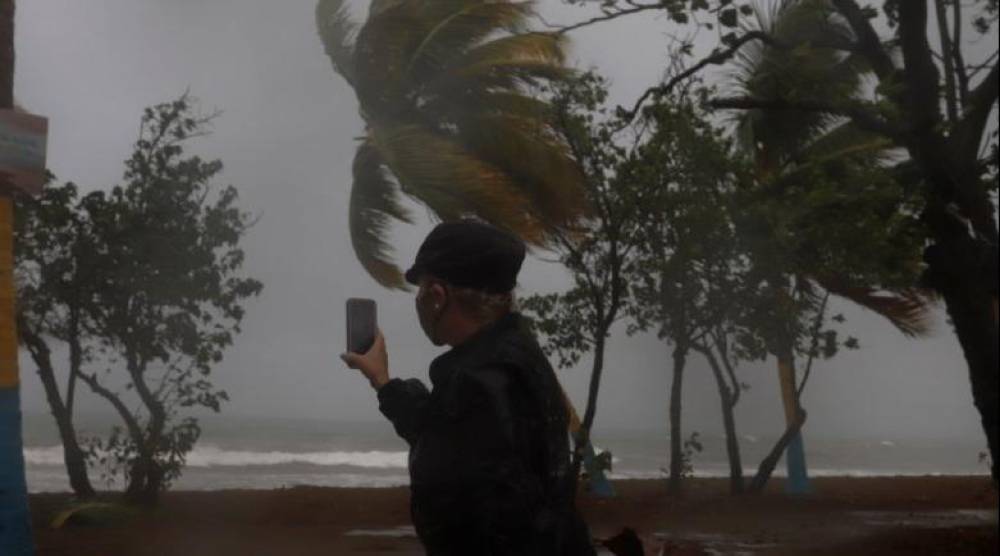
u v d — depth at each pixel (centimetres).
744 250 1551
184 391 1744
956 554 1228
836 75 1714
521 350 219
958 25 1345
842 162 1872
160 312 1711
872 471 5997
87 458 1778
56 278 1677
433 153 1745
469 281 225
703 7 1250
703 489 2378
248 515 1689
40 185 717
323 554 1200
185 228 1697
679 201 1518
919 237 1324
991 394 1323
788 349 1967
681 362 2097
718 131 1545
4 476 697
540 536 211
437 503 210
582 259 1608
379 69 1900
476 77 1903
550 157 1798
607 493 1938
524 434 213
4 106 752
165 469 1756
